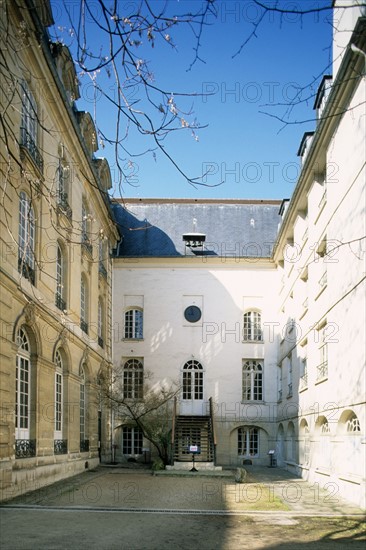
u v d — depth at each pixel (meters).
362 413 13.77
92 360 23.77
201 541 9.42
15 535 9.44
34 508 12.13
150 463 26.84
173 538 9.56
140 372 29.14
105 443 26.50
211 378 28.83
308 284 20.98
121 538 9.40
